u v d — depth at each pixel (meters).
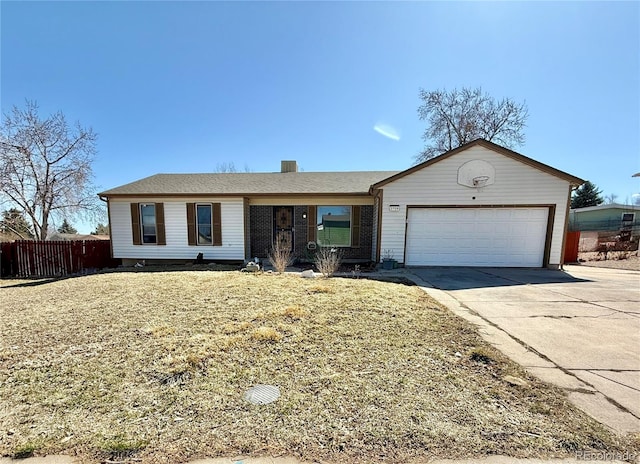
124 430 2.00
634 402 2.39
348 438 1.92
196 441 1.89
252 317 4.35
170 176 13.84
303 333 3.78
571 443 1.89
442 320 4.43
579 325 4.32
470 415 2.18
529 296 6.07
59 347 3.40
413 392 2.49
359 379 2.70
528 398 2.42
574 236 12.03
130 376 2.74
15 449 1.83
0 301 5.66
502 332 4.01
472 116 21.88
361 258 11.77
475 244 9.91
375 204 11.05
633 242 13.98
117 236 11.42
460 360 3.12
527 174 9.53
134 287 6.55
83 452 1.80
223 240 11.27
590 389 2.58
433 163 9.80
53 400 2.37
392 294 5.84
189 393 2.45
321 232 11.84
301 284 6.72
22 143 13.38
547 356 3.26
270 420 2.10
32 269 9.77
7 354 3.22
